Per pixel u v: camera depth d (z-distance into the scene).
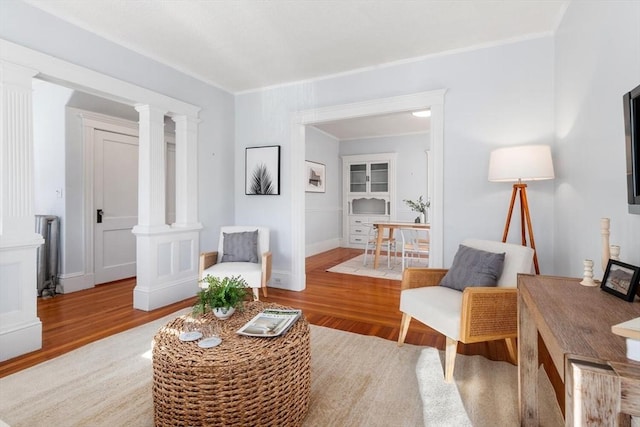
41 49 2.43
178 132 3.63
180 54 3.22
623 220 1.48
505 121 2.88
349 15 2.55
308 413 1.66
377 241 5.30
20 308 2.28
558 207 2.58
